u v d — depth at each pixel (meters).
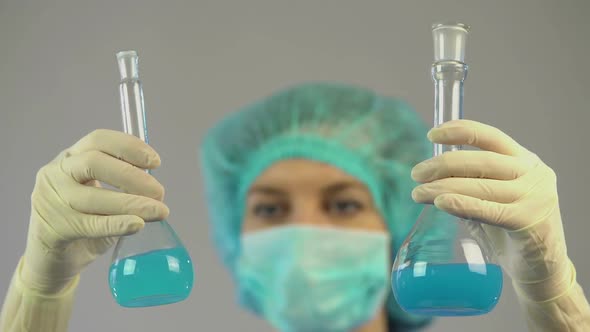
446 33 1.17
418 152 2.41
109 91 2.38
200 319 2.37
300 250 2.50
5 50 2.41
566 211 2.18
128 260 1.22
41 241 1.39
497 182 1.25
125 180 1.30
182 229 2.39
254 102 2.38
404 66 2.33
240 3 2.39
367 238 2.51
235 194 2.44
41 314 1.50
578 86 2.20
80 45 2.40
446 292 1.10
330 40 2.36
